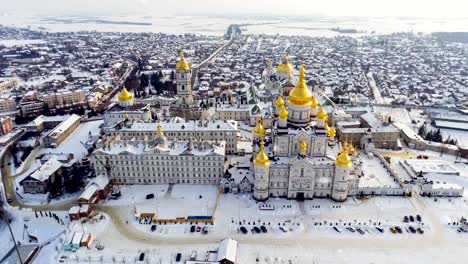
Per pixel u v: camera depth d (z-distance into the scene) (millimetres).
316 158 178875
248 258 139000
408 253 141250
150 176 192875
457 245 145625
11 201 180625
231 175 189125
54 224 161625
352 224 158750
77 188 188250
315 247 144875
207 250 143500
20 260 131875
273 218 163125
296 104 178125
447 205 173375
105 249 144625
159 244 147500
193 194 183500
